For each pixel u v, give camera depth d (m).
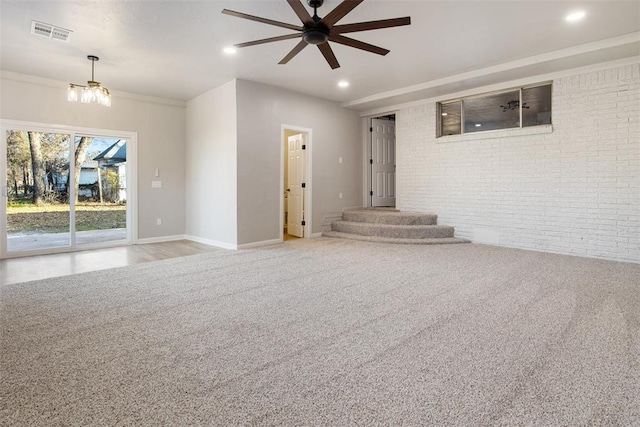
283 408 1.56
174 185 6.61
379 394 1.66
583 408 1.55
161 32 3.72
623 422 1.46
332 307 2.86
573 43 4.12
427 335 2.32
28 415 1.51
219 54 4.35
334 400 1.62
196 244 6.09
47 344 2.20
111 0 3.07
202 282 3.60
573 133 4.82
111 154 6.01
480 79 5.22
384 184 7.84
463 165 5.96
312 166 6.54
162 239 6.48
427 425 1.45
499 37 3.93
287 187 7.79
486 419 1.48
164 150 6.46
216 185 5.91
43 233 5.32
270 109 5.83
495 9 3.30
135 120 6.11
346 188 7.19
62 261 4.71
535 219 5.20
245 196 5.57
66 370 1.89
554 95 4.96
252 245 5.68
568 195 4.89
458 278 3.70
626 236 4.47
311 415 1.51
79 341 2.24
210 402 1.61
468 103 5.94
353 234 6.50
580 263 4.36
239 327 2.47
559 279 3.64
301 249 5.41
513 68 4.72
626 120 4.44
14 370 1.89
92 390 1.70
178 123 6.62
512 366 1.91
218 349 2.13
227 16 3.38
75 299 3.06
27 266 4.42
